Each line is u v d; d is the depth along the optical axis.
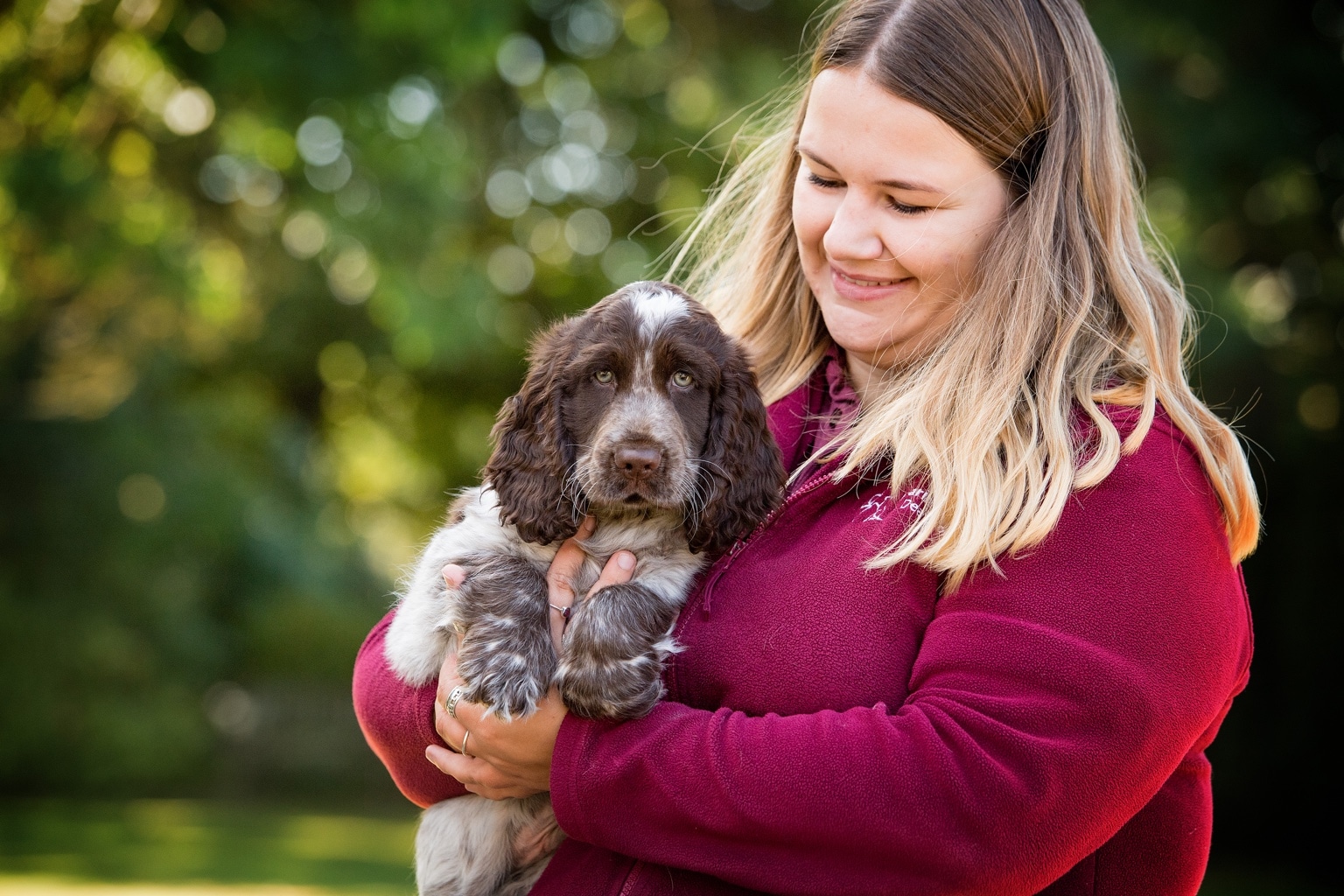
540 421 3.72
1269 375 15.30
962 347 3.23
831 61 3.44
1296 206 15.38
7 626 20.06
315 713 24.39
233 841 15.42
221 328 20.55
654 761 2.90
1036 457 2.98
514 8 13.55
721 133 15.92
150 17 13.41
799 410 3.87
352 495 27.98
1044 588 2.82
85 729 20.50
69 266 14.41
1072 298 3.23
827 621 3.05
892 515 3.13
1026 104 3.31
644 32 17.67
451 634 3.55
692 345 3.64
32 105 14.18
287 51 12.60
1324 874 15.62
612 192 18.73
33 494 20.70
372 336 20.28
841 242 3.39
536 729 3.17
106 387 22.00
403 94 13.41
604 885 3.06
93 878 12.02
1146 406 3.01
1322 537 16.31
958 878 2.69
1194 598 2.81
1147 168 14.66
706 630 3.24
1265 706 16.94
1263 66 14.92
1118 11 14.52
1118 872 3.10
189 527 21.39
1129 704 2.69
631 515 3.71
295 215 15.34
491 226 18.80
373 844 15.72
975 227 3.34
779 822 2.75
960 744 2.71
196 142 15.03
